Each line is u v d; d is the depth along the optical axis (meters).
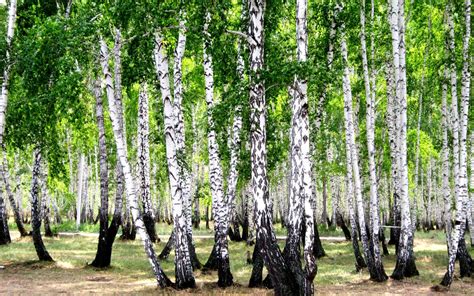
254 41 10.68
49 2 16.80
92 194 49.09
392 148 20.17
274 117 17.89
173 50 14.15
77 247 22.39
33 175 17.02
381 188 28.59
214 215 13.48
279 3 14.55
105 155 16.84
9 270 15.30
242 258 19.58
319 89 11.80
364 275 15.30
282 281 9.82
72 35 11.61
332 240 27.08
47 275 14.58
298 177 10.73
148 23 10.96
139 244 23.78
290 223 10.55
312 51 16.34
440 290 12.83
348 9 16.38
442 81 17.03
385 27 18.11
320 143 20.44
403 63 14.95
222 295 11.52
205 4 10.43
